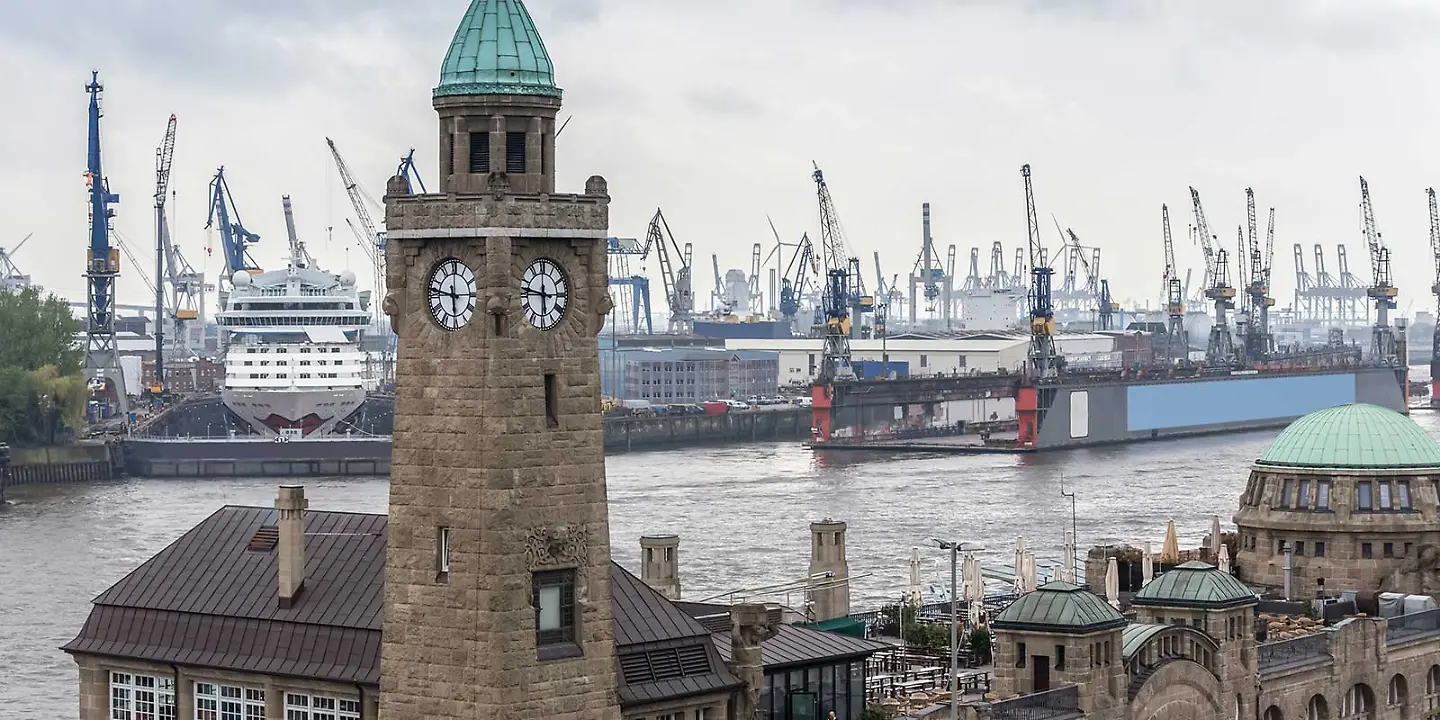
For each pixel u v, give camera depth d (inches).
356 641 4810.5
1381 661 7037.4
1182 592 6299.2
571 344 4335.6
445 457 4286.4
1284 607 7775.6
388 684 4350.4
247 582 5093.5
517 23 4335.6
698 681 4874.5
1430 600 7593.5
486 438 4249.5
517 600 4264.3
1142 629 6048.2
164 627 5073.8
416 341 4320.9
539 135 4311.0
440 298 4311.0
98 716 5152.6
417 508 4318.4
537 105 4291.3
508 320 4254.4
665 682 4820.4
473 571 4259.4
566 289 4340.6
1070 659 5689.0
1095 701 5703.7
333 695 4803.2
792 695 5383.9
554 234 4284.0
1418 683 7268.7
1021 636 5753.0
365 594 4916.3
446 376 4288.9
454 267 4291.3
